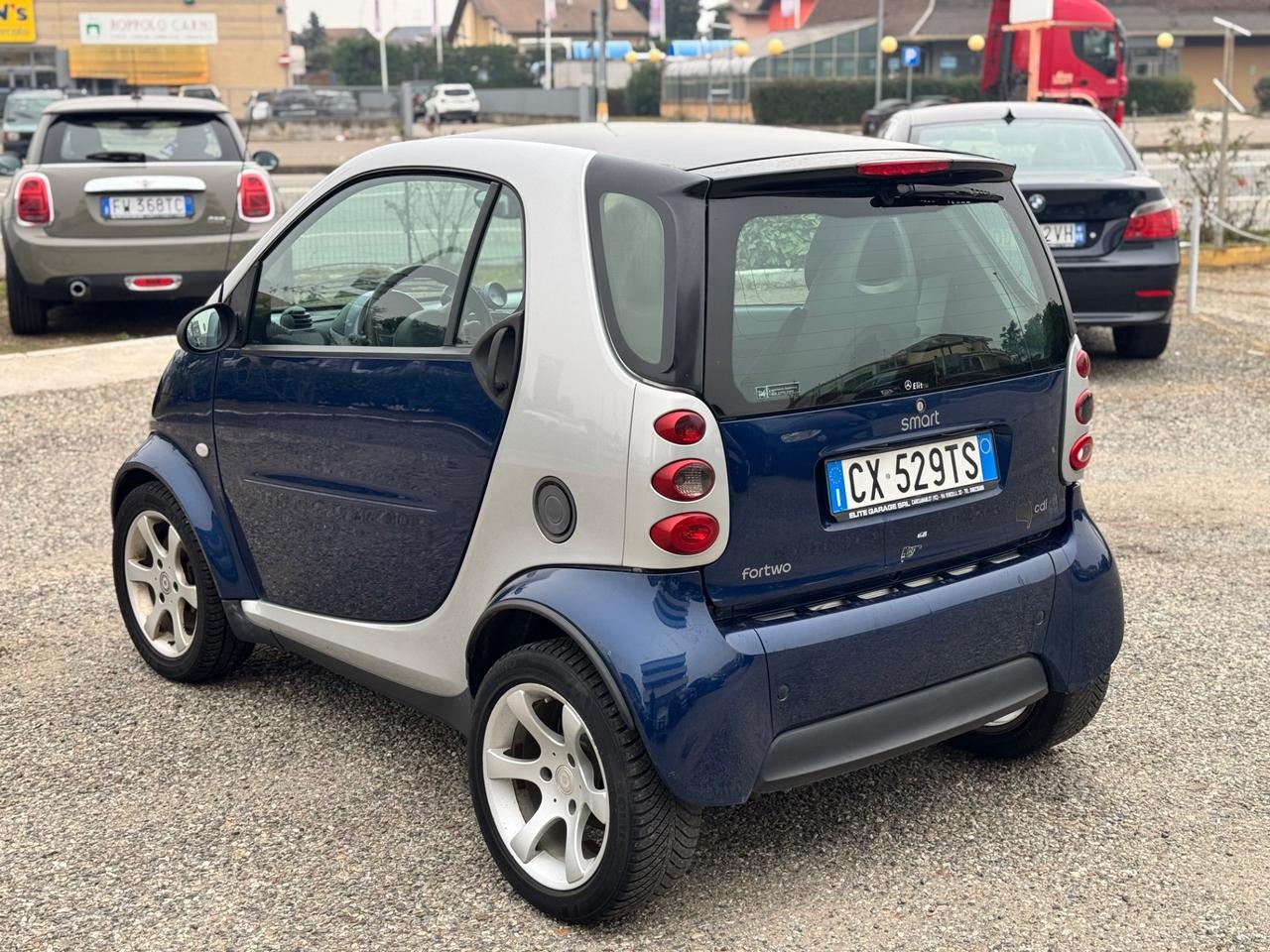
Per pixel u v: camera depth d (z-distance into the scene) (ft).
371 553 12.95
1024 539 12.31
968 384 11.58
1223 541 20.63
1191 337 37.14
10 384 31.14
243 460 14.29
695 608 10.37
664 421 10.18
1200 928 10.98
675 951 10.73
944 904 11.34
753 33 308.81
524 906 11.37
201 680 15.85
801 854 12.16
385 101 170.09
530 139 12.21
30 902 11.49
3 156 36.42
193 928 11.10
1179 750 14.15
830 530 10.88
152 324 39.78
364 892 11.60
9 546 20.90
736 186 10.57
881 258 11.28
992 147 33.22
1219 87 53.36
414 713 15.10
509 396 11.27
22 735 14.64
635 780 10.39
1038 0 64.95
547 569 11.02
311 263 13.58
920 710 11.33
